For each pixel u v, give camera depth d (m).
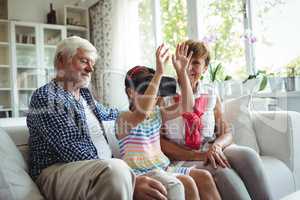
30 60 4.71
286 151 1.82
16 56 4.60
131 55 4.37
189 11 3.28
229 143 1.56
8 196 0.98
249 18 2.79
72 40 1.39
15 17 4.88
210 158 1.39
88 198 0.93
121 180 0.89
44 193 1.12
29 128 1.26
